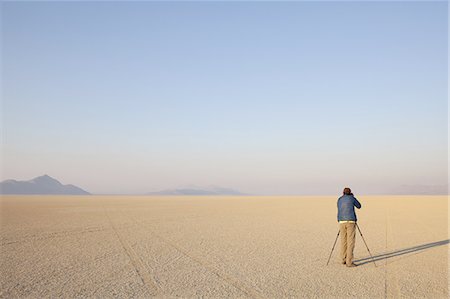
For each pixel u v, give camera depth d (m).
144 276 10.15
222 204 52.50
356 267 11.26
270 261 12.04
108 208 39.97
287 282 9.59
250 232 19.20
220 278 9.95
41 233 18.44
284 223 23.88
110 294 8.62
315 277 10.07
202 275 10.25
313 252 13.60
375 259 12.45
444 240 16.44
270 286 9.23
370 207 40.88
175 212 33.91
